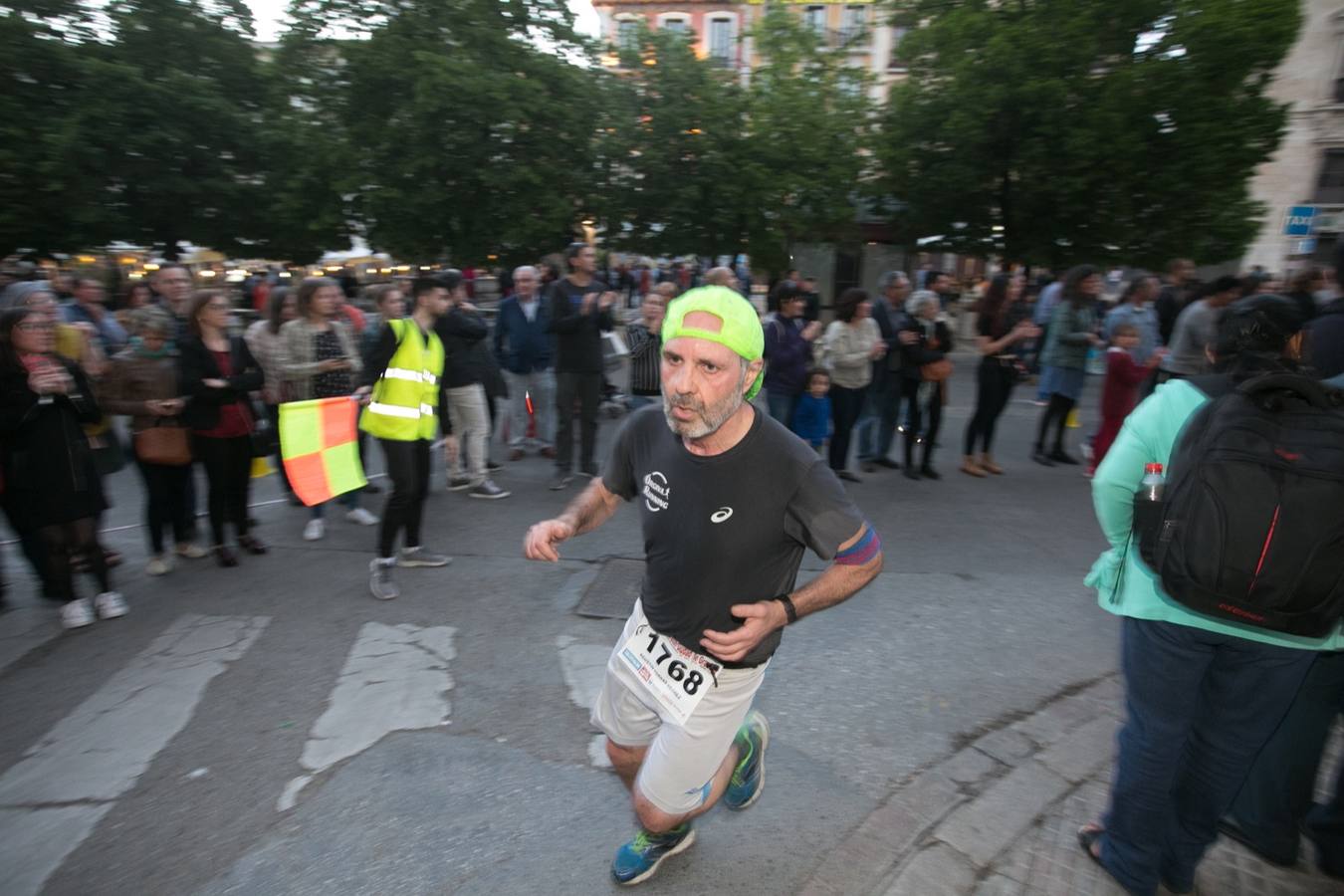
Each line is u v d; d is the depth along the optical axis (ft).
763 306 69.82
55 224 67.10
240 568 15.93
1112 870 7.78
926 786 9.38
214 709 10.89
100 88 65.26
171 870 8.03
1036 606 14.70
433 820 8.77
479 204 63.46
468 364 20.38
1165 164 51.37
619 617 13.82
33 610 13.92
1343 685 7.58
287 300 17.06
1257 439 5.92
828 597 6.10
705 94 64.59
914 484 22.94
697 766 6.62
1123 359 22.93
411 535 15.81
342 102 63.41
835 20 109.29
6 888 7.79
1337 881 8.09
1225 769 7.04
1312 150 73.77
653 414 6.51
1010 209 58.29
